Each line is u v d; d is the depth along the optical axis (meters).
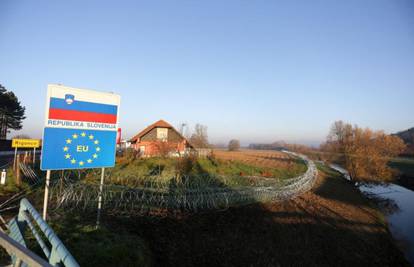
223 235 10.05
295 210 15.39
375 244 13.66
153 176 15.82
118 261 5.52
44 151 5.30
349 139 35.03
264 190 15.62
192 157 22.14
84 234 6.29
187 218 10.47
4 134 37.28
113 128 6.45
